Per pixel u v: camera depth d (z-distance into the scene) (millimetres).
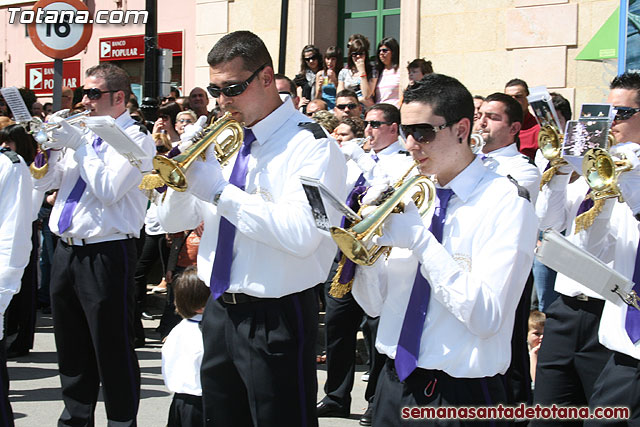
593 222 3391
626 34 6852
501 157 4781
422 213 2734
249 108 3217
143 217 4680
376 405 2936
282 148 3217
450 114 2727
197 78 11484
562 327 3848
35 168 4672
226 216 3062
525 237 2738
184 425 3871
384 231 2650
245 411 3344
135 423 4555
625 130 3488
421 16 9273
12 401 5598
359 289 2979
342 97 6898
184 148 3162
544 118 3955
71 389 4559
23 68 15070
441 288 2621
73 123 4664
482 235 2734
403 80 8695
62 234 4520
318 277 3301
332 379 5320
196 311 3855
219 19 11211
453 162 2785
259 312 3205
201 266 3377
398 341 2820
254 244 3182
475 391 2750
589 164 3121
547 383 3906
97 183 4422
